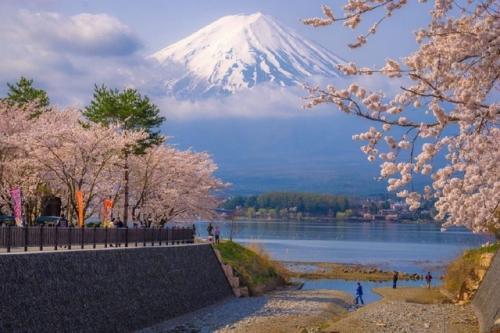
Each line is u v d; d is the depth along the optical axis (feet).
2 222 139.74
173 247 137.28
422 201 39.70
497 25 35.27
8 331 73.82
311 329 117.19
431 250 417.49
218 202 247.91
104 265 102.58
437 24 36.73
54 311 84.69
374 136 38.75
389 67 38.34
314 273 251.60
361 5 37.24
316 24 38.14
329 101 38.60
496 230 85.81
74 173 169.68
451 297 167.63
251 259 198.49
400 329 115.03
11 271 76.95
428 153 37.58
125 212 189.26
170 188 220.23
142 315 112.68
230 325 122.31
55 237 100.68
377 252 390.01
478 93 37.19
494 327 90.48
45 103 203.21
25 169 167.53
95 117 196.75
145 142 194.80
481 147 36.47
